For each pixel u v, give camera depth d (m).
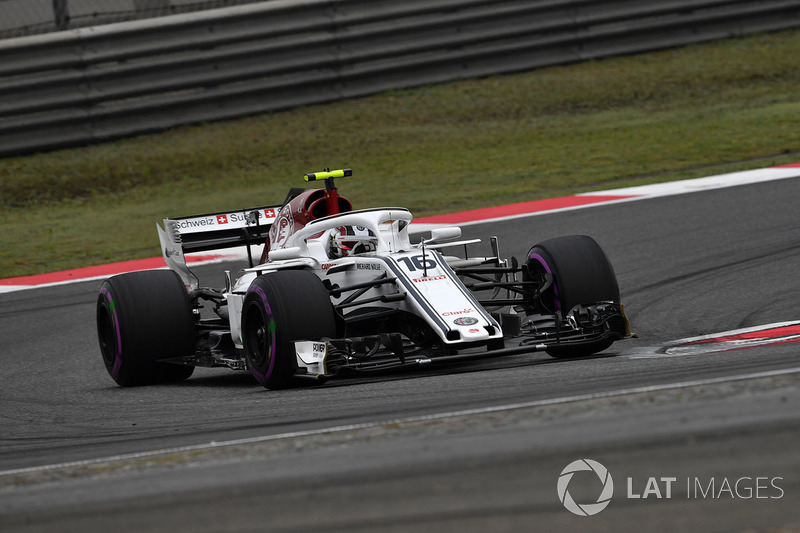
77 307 42.09
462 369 25.00
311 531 11.80
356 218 26.94
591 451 13.88
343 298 26.38
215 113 80.31
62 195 70.19
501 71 86.62
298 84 81.62
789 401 15.25
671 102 80.19
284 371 23.72
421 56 84.31
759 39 91.69
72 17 77.50
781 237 41.12
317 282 24.22
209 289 30.86
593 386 19.28
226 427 19.75
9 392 28.98
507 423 16.08
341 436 16.64
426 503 12.46
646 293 34.75
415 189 64.19
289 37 81.19
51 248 57.09
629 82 84.75
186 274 31.55
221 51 78.94
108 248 55.94
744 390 16.38
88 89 76.25
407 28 83.25
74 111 76.44
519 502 12.27
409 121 80.00
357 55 82.44
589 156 68.56
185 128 79.81
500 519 11.78
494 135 76.00
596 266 25.86
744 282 34.28
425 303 23.72
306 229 27.84
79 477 15.77
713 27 91.56
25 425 23.66
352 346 23.30
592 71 87.25
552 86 84.81
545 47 87.25
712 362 21.05
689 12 90.38
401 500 12.65
